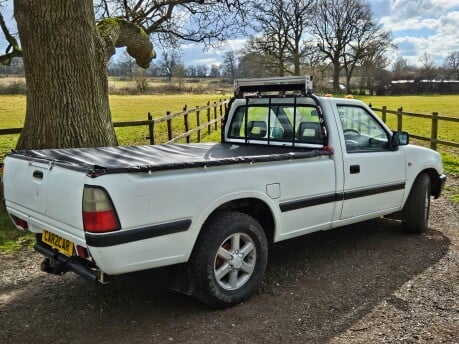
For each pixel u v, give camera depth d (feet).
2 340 10.80
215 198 11.65
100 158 12.92
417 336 10.78
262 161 12.76
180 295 13.23
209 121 57.36
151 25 37.35
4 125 75.15
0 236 18.72
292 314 11.96
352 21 211.41
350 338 10.73
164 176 10.71
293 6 148.15
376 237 18.49
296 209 13.83
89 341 10.71
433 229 19.53
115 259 10.04
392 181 17.26
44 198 11.44
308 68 178.29
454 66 305.94
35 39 21.76
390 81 256.73
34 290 13.69
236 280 12.52
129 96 173.68
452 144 37.68
